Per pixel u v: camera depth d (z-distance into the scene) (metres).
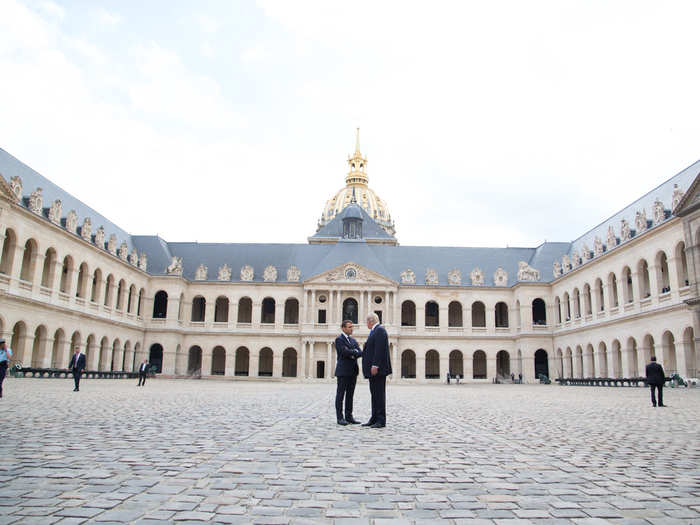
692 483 9.49
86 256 72.56
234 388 49.09
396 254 107.31
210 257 104.75
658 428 17.86
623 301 70.31
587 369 80.69
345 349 18.27
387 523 7.19
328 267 99.31
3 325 55.56
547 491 8.91
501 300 100.00
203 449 12.33
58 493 8.22
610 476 10.04
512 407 28.06
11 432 14.23
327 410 24.08
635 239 66.00
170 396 32.25
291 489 8.84
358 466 10.77
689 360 56.59
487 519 7.41
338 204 179.62
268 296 99.81
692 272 54.03
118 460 10.79
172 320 94.75
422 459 11.63
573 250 97.62
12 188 56.16
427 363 106.44
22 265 63.88
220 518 7.23
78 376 35.06
